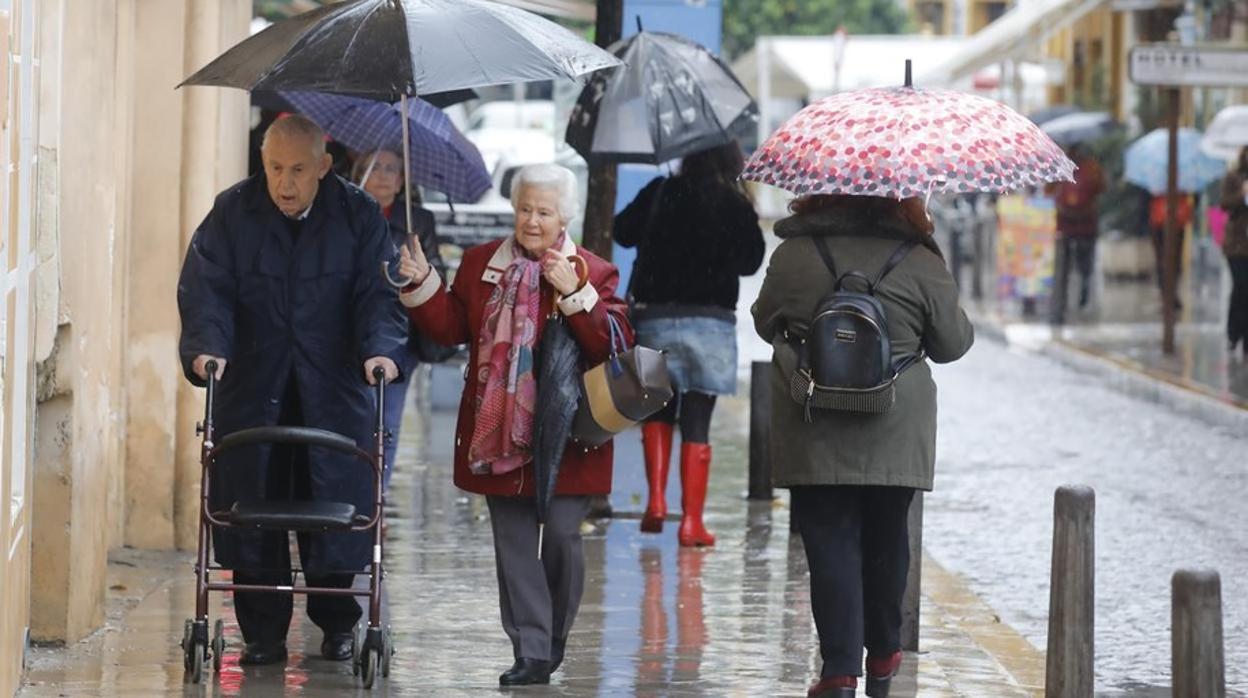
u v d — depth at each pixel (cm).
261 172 2098
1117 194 9300
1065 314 8200
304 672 2147
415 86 1908
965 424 5022
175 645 2259
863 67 10238
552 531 2088
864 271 1945
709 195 3048
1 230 1717
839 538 1969
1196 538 3447
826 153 1922
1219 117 6325
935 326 1956
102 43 2198
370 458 2012
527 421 2028
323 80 1912
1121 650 2630
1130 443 4688
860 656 1970
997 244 8662
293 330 2070
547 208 2048
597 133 3022
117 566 2753
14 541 1900
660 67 3020
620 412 2006
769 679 2205
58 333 2144
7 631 1850
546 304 2048
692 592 2719
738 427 4728
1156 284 8369
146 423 2872
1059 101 11319
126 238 2825
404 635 2383
